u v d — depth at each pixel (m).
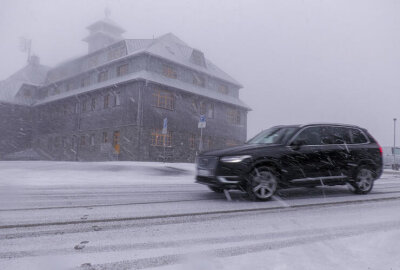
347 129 6.37
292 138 5.62
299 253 2.47
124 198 5.53
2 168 11.90
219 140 27.86
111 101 24.00
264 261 2.27
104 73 26.36
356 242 2.79
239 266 2.17
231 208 4.55
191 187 7.50
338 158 5.91
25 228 3.28
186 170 12.91
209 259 2.32
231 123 29.56
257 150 5.23
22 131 32.84
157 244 2.71
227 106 29.16
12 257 2.35
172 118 23.62
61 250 2.53
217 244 2.72
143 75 21.41
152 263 2.23
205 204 4.91
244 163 5.06
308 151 5.60
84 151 26.20
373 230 3.26
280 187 5.38
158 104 22.78
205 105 26.81
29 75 36.94
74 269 2.11
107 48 26.72
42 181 8.47
